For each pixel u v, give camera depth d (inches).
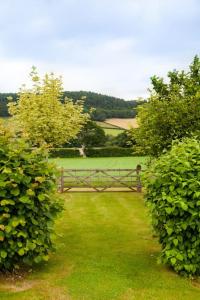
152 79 689.0
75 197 748.0
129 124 846.5
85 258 335.0
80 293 260.8
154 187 306.8
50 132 965.2
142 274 295.6
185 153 307.1
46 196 291.7
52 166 304.0
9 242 272.2
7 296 254.8
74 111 1108.5
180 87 681.6
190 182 288.0
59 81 1034.1
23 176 280.4
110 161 1861.5
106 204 656.4
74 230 448.8
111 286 272.2
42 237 290.0
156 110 645.9
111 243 386.9
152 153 664.4
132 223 489.1
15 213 280.7
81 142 2364.7
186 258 287.4
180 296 257.9
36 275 293.1
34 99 966.4
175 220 290.5
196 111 624.7
